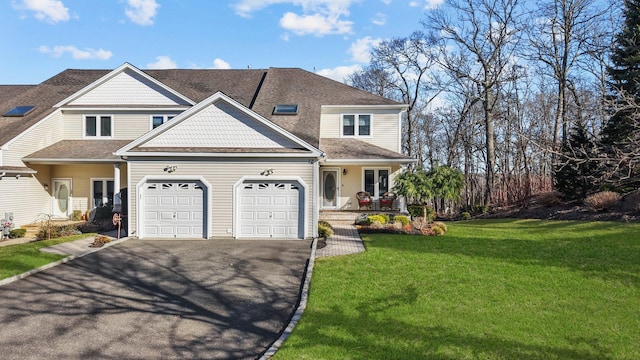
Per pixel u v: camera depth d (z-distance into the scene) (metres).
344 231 17.14
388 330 6.71
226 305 8.29
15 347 6.37
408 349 6.03
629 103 13.55
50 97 23.66
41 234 17.23
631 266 10.36
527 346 6.17
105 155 19.98
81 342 6.56
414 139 45.84
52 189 22.05
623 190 18.94
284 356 5.80
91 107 21.91
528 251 12.40
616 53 20.86
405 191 19.00
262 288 9.34
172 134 15.79
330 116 23.23
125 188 19.73
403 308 7.69
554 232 15.44
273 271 10.70
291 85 24.95
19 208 19.69
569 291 8.67
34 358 6.01
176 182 15.53
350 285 9.11
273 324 7.35
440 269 10.38
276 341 6.46
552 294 8.49
